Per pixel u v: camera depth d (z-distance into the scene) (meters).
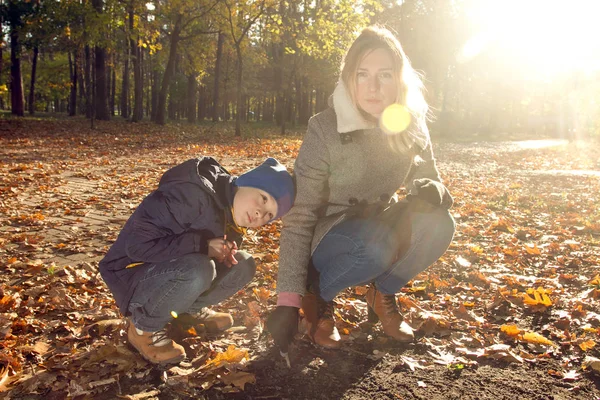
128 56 28.55
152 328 2.53
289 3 23.72
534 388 2.43
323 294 2.79
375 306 2.95
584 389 2.42
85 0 24.48
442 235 2.70
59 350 2.76
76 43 25.39
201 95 51.91
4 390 2.35
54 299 3.47
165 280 2.45
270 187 2.37
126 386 2.42
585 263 4.61
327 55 24.78
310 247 2.74
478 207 7.48
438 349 2.82
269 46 40.72
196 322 3.03
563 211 7.39
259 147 17.59
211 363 2.54
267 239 5.27
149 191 8.34
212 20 25.64
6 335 2.89
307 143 2.61
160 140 19.00
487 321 3.26
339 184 2.65
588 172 12.34
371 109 2.52
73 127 22.89
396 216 2.68
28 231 5.60
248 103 57.06
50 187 8.50
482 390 2.41
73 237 5.31
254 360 2.68
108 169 10.97
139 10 24.84
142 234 2.41
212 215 2.44
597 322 3.20
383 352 2.78
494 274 4.28
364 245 2.55
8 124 21.72
